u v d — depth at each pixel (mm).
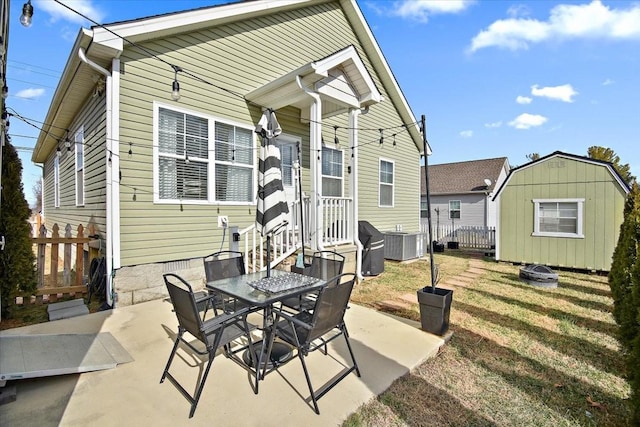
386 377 2508
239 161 5715
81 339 3066
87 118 5598
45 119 7324
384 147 9633
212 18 5094
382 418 2059
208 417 1982
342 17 8117
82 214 6141
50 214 11227
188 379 2420
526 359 2963
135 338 3174
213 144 5328
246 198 5832
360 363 2730
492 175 17844
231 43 5590
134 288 4410
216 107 5371
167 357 2777
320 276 3859
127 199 4406
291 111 6770
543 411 2201
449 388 2451
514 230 8367
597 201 7199
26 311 4051
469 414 2146
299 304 3201
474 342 3312
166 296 4711
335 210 5793
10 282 3895
